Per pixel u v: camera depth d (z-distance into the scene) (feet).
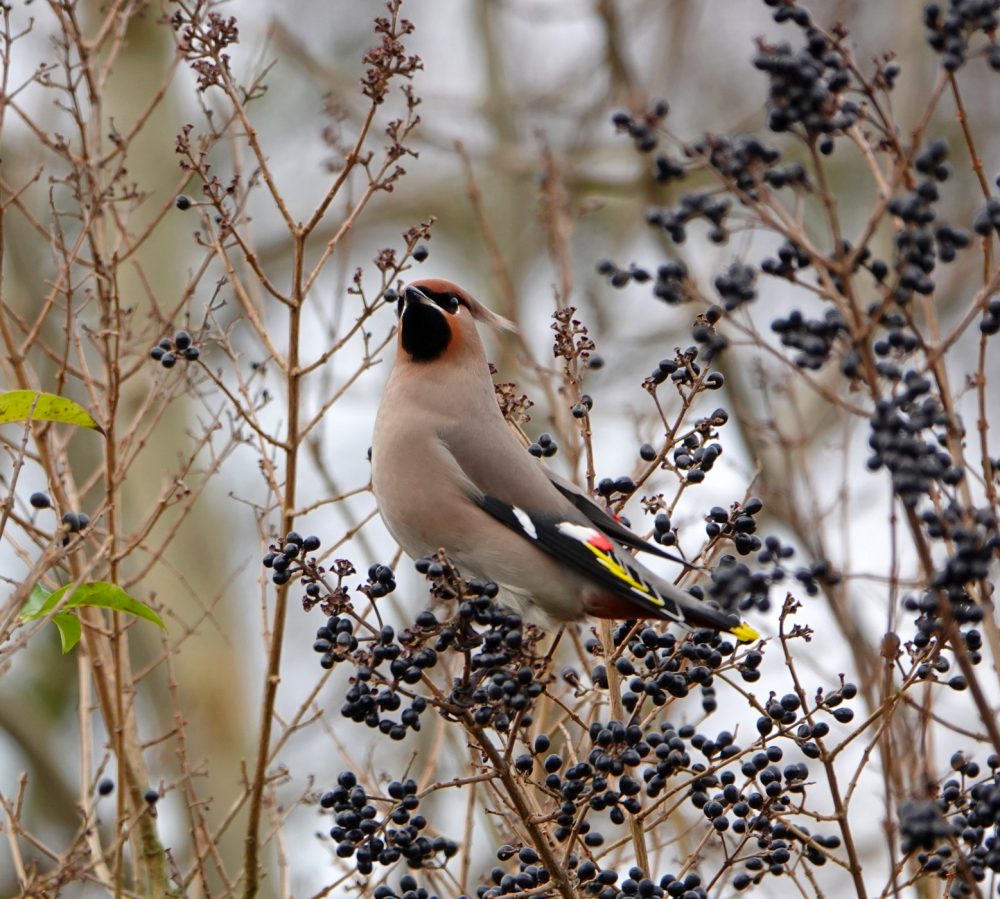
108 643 36.24
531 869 28.68
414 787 27.84
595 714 33.09
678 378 30.94
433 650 27.66
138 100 52.54
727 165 24.21
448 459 34.76
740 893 32.32
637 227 65.36
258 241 69.67
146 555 52.47
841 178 69.97
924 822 22.41
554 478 35.37
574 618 33.50
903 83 58.95
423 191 69.67
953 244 23.26
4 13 34.86
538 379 43.78
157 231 52.06
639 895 27.04
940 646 26.35
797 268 25.48
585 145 64.34
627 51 62.39
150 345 39.32
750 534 29.81
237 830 48.19
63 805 56.65
